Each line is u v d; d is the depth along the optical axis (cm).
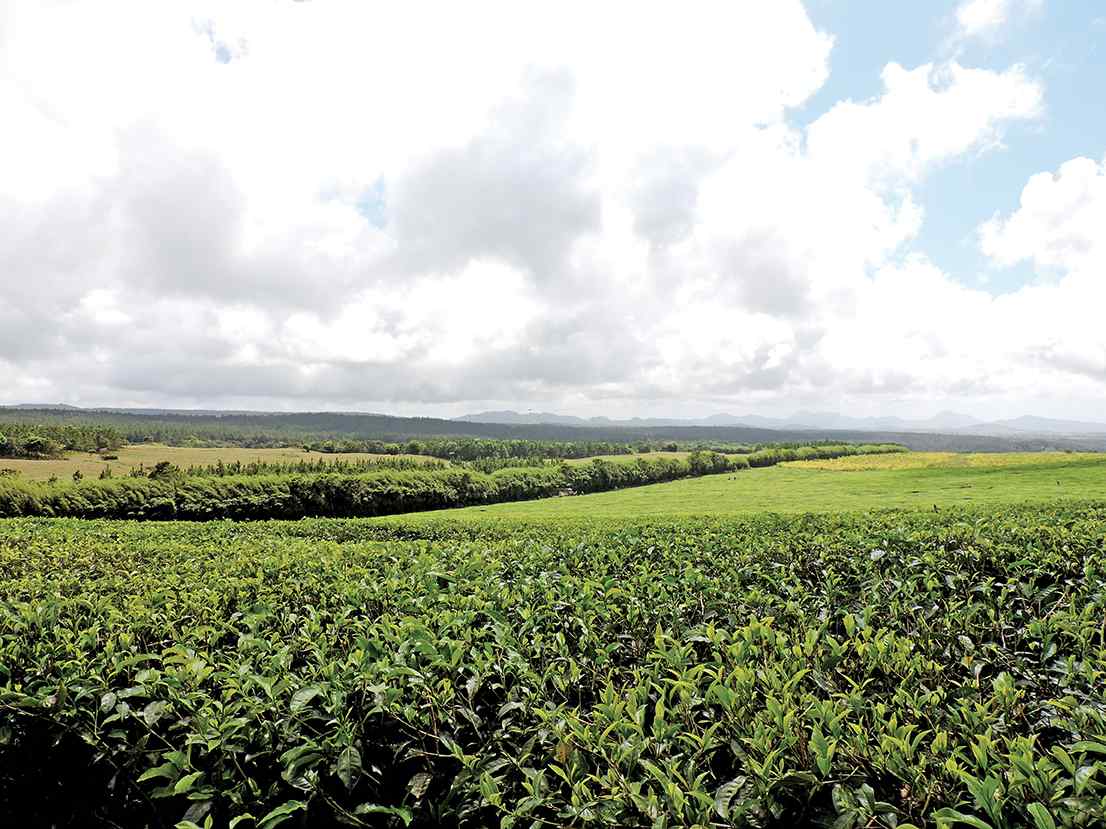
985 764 240
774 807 236
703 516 1529
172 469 3659
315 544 1022
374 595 567
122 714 327
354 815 286
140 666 427
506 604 517
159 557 892
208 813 309
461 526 1390
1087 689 351
